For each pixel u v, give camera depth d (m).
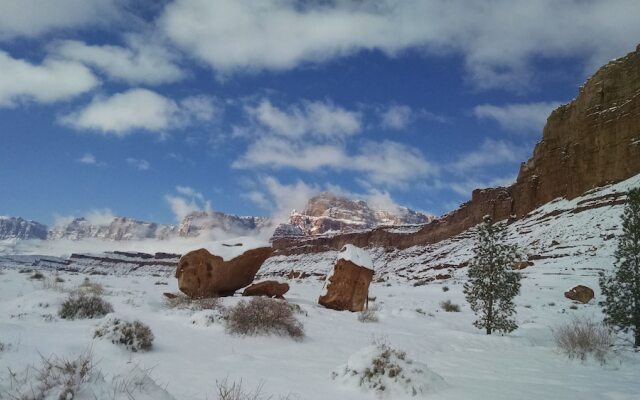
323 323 15.48
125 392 4.40
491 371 9.27
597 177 78.62
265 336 11.27
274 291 20.53
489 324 17.73
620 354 12.06
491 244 18.17
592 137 82.12
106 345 7.96
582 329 12.52
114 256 170.38
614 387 7.98
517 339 15.88
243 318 11.62
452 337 14.83
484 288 17.95
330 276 21.89
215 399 5.45
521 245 66.56
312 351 10.32
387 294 38.28
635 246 14.36
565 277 40.59
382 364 7.08
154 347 9.02
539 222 77.75
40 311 12.71
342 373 7.19
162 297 20.94
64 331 9.32
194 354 8.75
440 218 121.56
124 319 8.79
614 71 85.00
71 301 13.09
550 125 97.00
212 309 14.77
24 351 6.35
